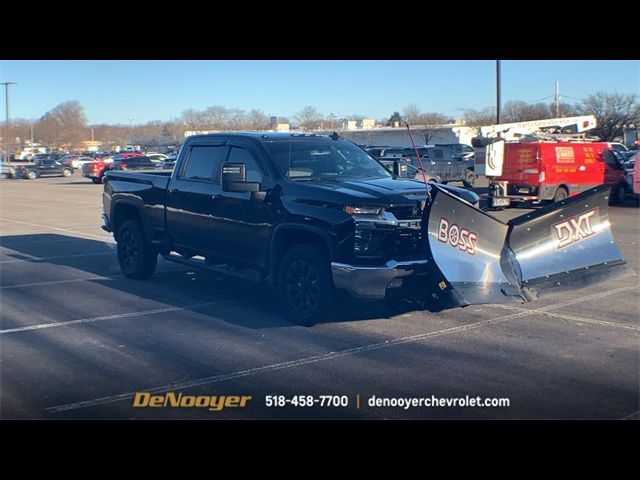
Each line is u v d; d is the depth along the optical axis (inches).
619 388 240.5
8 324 331.9
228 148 365.1
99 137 4621.1
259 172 343.6
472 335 307.4
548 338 302.5
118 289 410.6
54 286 422.0
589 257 340.8
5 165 2148.1
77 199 1187.9
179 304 370.6
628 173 1016.9
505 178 920.3
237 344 295.7
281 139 356.8
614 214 860.0
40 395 238.2
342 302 348.8
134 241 431.5
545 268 327.9
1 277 453.7
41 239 652.1
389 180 339.0
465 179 1256.8
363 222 294.4
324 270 310.7
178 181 390.6
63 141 4247.0
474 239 309.6
